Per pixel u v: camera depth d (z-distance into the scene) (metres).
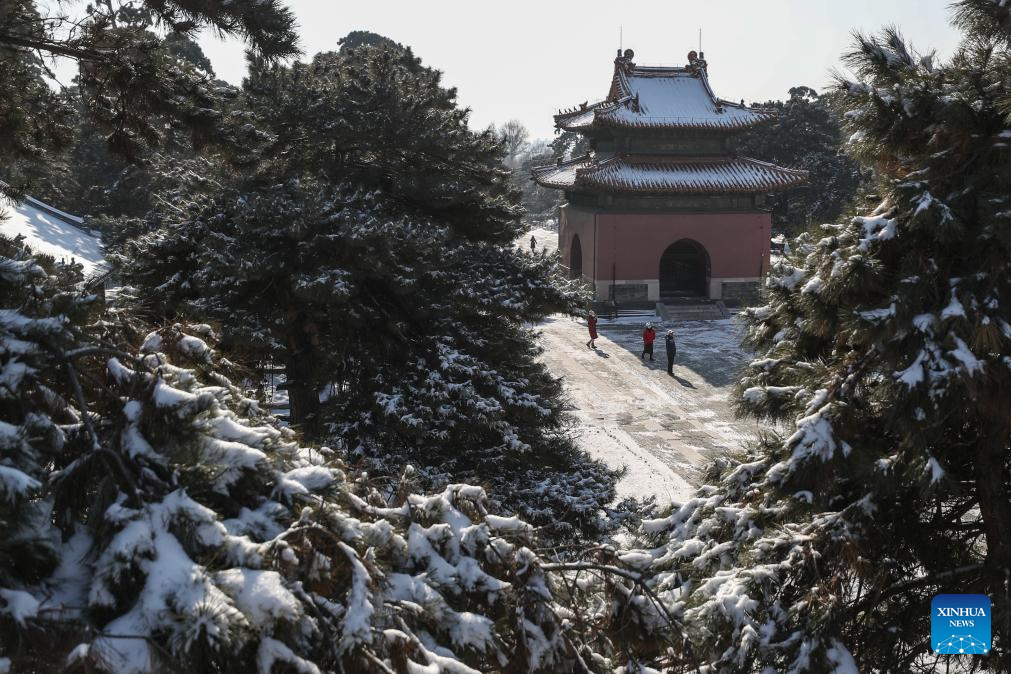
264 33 8.62
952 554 8.52
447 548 4.66
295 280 15.20
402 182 19.33
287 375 17.25
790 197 66.50
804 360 8.85
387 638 3.80
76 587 3.43
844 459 7.43
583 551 5.33
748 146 66.81
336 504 4.47
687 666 6.71
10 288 4.33
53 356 3.96
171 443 3.81
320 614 3.66
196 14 8.46
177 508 3.49
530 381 18.22
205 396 3.88
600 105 52.34
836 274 7.41
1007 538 7.72
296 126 18.45
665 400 32.81
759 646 7.04
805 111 65.88
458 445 16.23
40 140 10.51
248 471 3.91
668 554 8.35
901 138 7.68
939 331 7.12
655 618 5.07
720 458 9.66
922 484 7.12
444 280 17.27
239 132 9.80
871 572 7.45
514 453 16.08
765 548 7.52
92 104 9.72
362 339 17.12
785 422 9.16
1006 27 7.11
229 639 3.06
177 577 3.25
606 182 47.88
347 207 16.41
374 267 15.74
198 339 4.81
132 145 9.95
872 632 8.01
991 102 7.46
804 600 7.07
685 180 49.38
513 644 4.46
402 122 18.80
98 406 4.22
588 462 17.39
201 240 16.95
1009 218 6.95
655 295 50.31
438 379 15.56
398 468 14.35
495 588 4.50
